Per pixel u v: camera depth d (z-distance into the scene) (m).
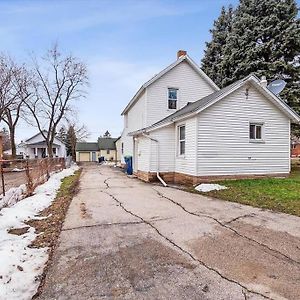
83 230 5.30
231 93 11.55
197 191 9.81
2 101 28.38
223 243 4.52
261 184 10.33
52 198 8.83
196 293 3.01
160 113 16.72
